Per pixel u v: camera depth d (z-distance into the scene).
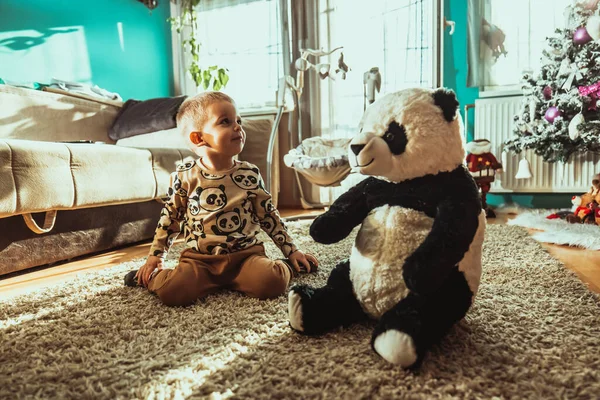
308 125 3.00
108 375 0.57
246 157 2.80
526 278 1.01
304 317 0.67
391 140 0.65
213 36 3.33
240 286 0.94
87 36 2.83
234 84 3.32
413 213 0.65
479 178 2.29
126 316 0.81
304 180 3.06
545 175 2.56
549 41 2.25
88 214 1.49
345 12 2.90
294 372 0.57
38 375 0.58
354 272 0.70
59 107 2.36
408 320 0.57
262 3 3.18
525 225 1.94
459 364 0.58
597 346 0.63
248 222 1.02
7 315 0.83
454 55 2.76
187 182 1.03
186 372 0.58
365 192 0.73
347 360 0.59
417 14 2.74
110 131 2.55
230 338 0.69
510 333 0.68
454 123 0.66
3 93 2.12
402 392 0.51
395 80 2.82
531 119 2.32
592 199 1.89
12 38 2.39
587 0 2.07
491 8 2.61
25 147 1.24
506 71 2.65
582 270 1.15
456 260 0.58
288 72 3.05
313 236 0.73
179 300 0.87
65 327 0.76
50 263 1.38
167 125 2.38
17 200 1.20
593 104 2.11
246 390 0.52
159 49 3.44
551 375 0.54
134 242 1.80
